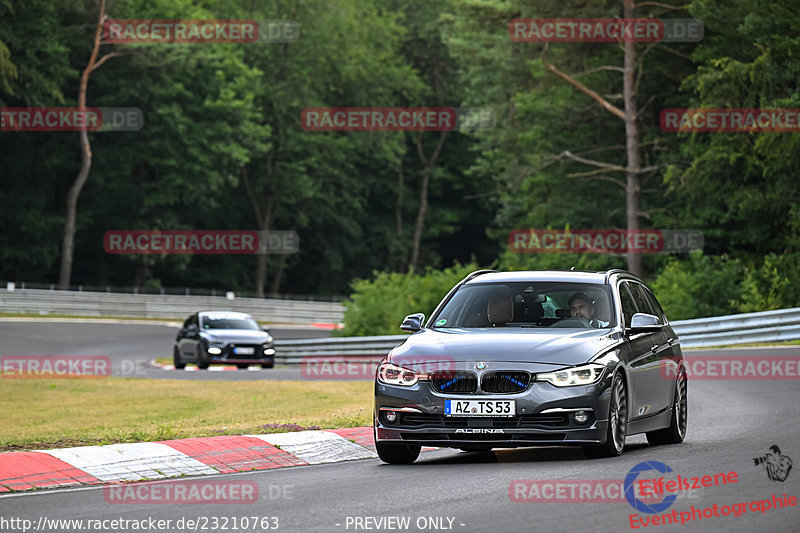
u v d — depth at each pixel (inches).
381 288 6112.2
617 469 1401.3
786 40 5649.6
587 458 1546.5
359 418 2142.0
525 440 1486.2
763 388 2768.2
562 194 7293.3
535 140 7377.0
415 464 1574.8
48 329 7086.6
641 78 6894.7
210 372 4534.9
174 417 2608.3
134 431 1989.4
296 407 2701.8
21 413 2834.6
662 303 5251.0
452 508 1151.0
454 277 5999.0
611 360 1541.6
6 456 1504.7
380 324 5944.9
